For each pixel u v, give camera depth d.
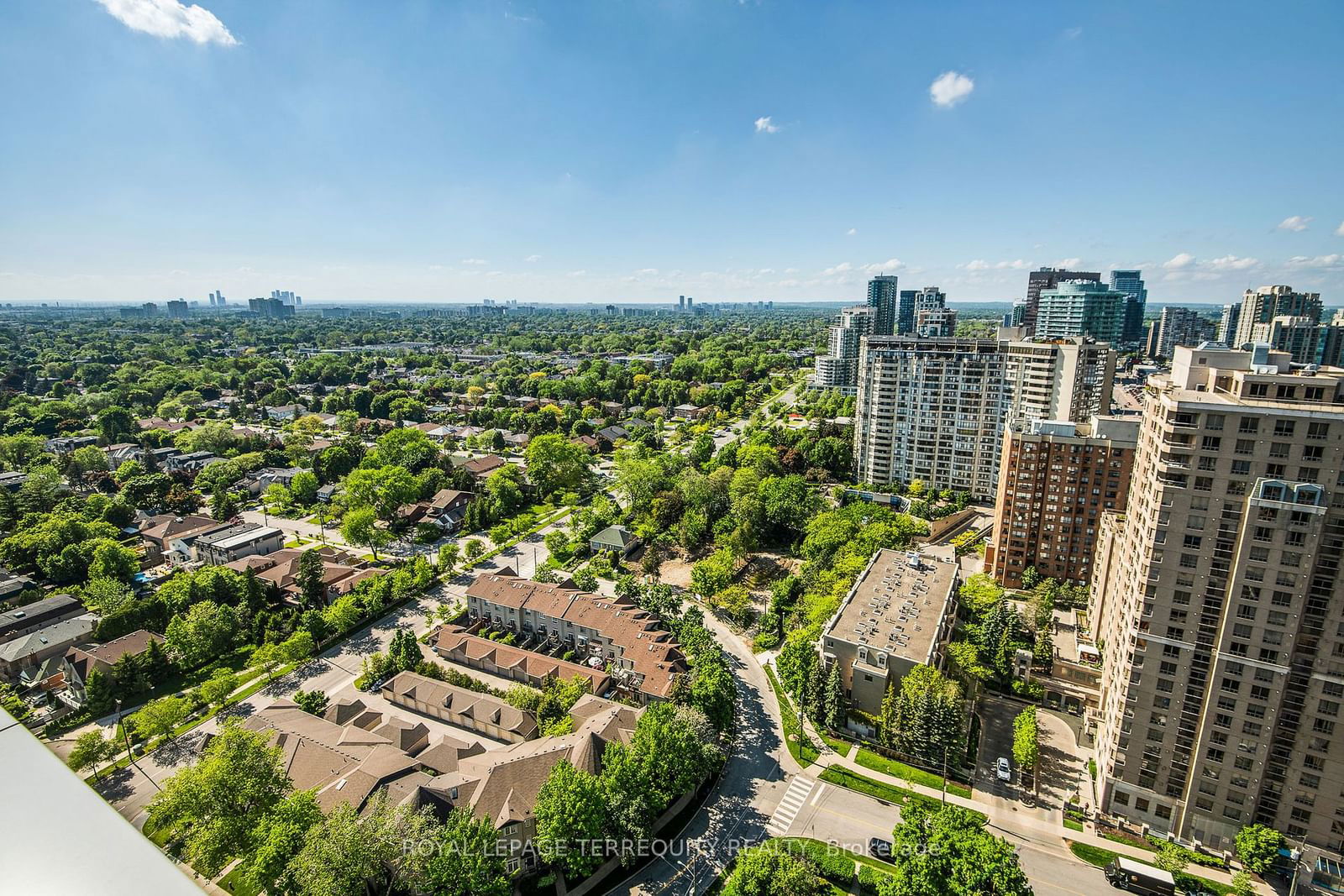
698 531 192.25
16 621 142.75
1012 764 110.19
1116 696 99.50
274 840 80.75
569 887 88.50
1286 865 86.69
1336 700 82.00
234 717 105.62
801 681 119.81
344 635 150.12
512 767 96.62
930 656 115.31
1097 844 94.81
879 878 87.06
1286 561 81.00
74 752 107.94
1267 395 82.69
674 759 96.06
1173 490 86.12
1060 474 157.75
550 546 193.25
